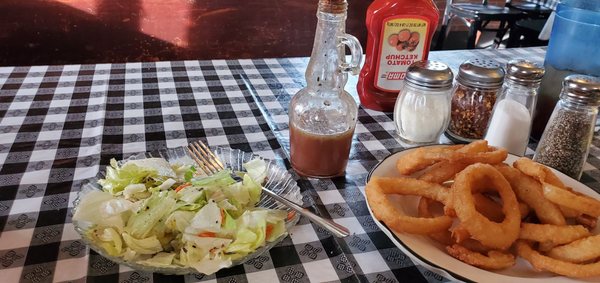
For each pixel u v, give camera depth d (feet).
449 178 2.23
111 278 1.81
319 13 2.37
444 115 2.99
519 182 2.13
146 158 2.40
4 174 2.44
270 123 3.23
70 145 2.78
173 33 8.09
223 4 8.07
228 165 2.54
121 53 8.01
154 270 1.75
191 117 3.26
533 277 1.82
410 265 1.99
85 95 3.48
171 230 1.89
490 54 4.89
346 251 2.05
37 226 2.07
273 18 8.45
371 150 2.98
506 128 2.84
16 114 3.10
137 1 7.62
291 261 1.97
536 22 9.04
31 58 7.59
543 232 1.90
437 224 1.92
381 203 1.99
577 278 1.76
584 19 2.82
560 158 2.64
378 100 3.51
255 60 4.50
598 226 2.07
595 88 2.47
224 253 1.83
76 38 7.65
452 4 9.57
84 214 1.90
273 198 2.23
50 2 7.23
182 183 2.18
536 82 2.84
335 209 2.35
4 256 1.88
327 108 2.56
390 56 3.37
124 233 1.82
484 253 1.90
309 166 2.56
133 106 3.36
